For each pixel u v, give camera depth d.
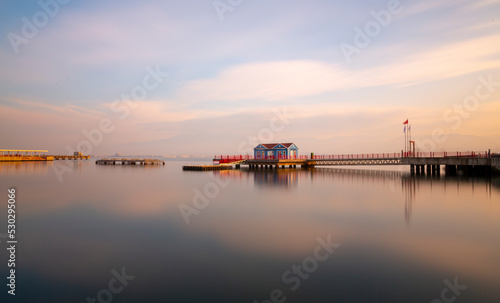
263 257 10.10
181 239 12.20
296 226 14.06
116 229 13.70
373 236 12.31
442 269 8.91
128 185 31.97
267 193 25.02
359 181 34.09
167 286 8.08
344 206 18.97
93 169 63.00
